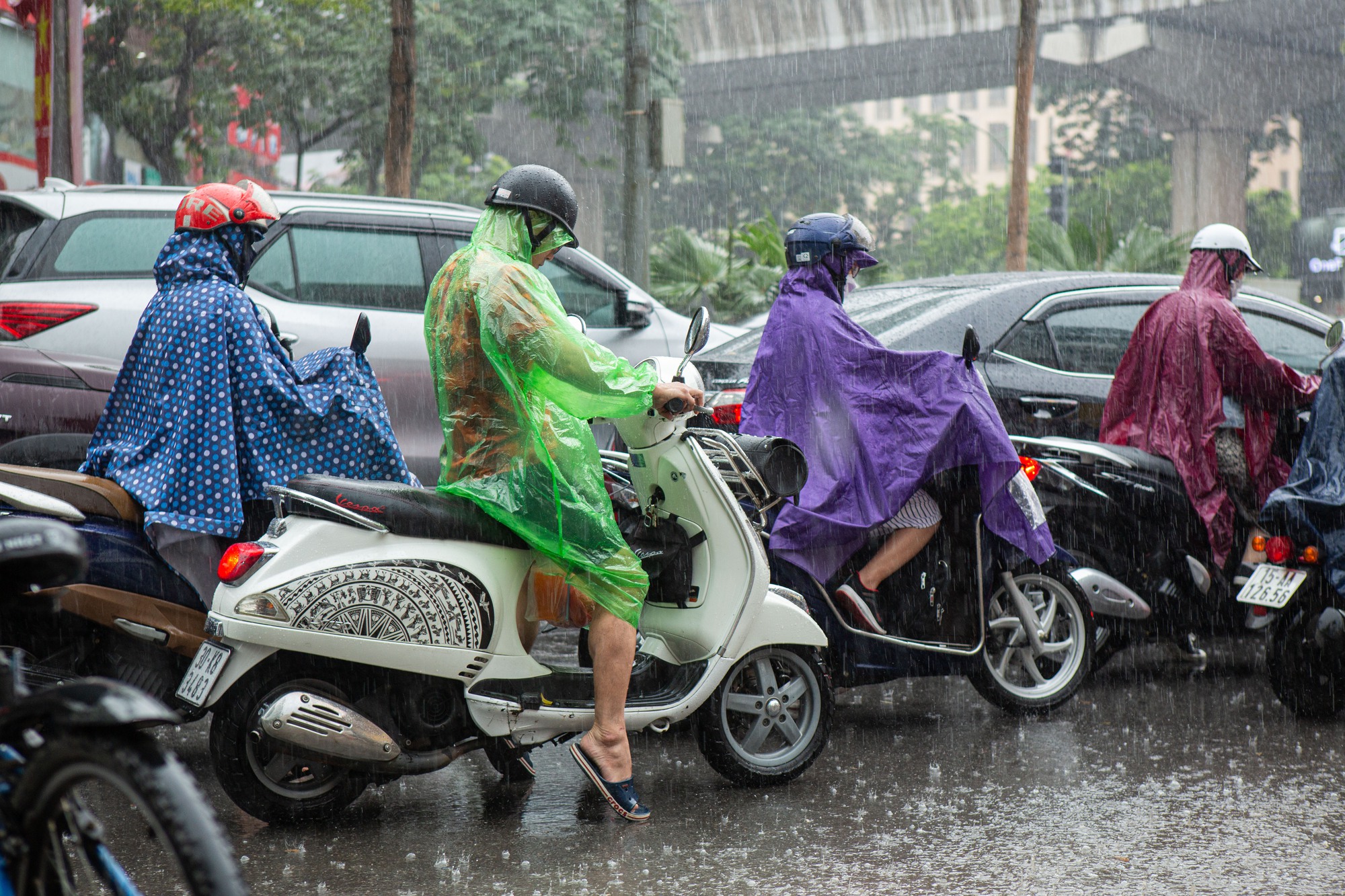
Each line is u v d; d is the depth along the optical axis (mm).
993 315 6438
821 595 4910
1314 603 5500
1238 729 5363
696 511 4289
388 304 7391
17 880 2230
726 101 57531
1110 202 57031
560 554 3879
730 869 3615
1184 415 6148
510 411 3881
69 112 15445
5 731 2223
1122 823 4059
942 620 5164
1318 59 52906
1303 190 62344
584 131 44125
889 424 4930
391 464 4449
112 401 4398
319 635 3715
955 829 3994
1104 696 5988
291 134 35938
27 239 6531
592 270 8133
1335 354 5664
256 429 4266
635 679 4324
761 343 5125
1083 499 5941
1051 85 63281
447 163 36688
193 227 4344
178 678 4227
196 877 1989
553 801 4301
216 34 29875
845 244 5086
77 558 2354
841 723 5449
